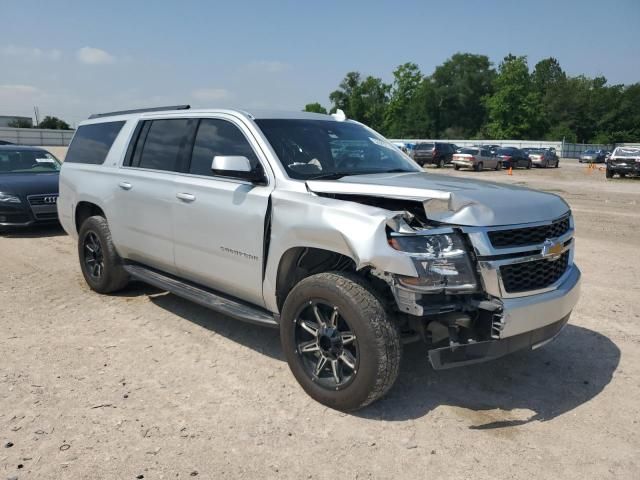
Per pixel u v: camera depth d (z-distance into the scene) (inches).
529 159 1690.5
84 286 257.8
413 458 125.1
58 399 149.6
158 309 225.0
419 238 130.0
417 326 136.2
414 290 127.7
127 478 116.8
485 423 140.7
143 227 207.3
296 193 153.9
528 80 3695.9
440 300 134.0
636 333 204.2
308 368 150.2
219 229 173.5
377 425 138.6
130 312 220.8
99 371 167.0
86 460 122.7
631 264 314.2
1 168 421.1
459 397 153.8
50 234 392.5
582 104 4227.4
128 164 220.5
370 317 133.0
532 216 140.7
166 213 194.9
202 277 187.2
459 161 1536.7
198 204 180.5
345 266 154.6
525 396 155.2
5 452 125.3
